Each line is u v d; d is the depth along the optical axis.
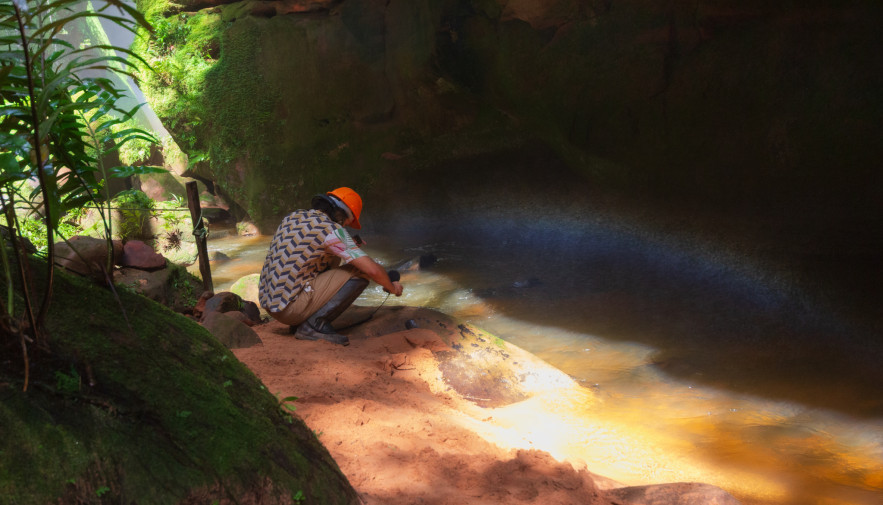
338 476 2.08
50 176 1.51
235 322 4.55
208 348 2.10
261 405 2.05
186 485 1.63
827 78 7.53
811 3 7.46
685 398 5.15
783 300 7.76
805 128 7.82
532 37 10.09
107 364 1.76
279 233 4.88
